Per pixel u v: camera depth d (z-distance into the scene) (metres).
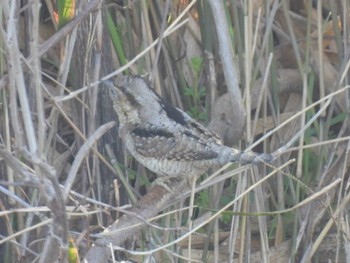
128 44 11.28
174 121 9.62
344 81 11.79
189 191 9.77
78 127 10.63
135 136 9.72
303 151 11.53
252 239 11.82
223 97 10.81
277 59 12.66
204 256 11.02
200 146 9.45
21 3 10.98
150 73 10.58
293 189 11.43
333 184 9.84
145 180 11.14
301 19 12.70
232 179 11.48
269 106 12.02
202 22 11.09
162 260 10.75
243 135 10.61
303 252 11.45
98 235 8.60
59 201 7.04
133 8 11.38
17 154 9.62
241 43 10.92
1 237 10.02
